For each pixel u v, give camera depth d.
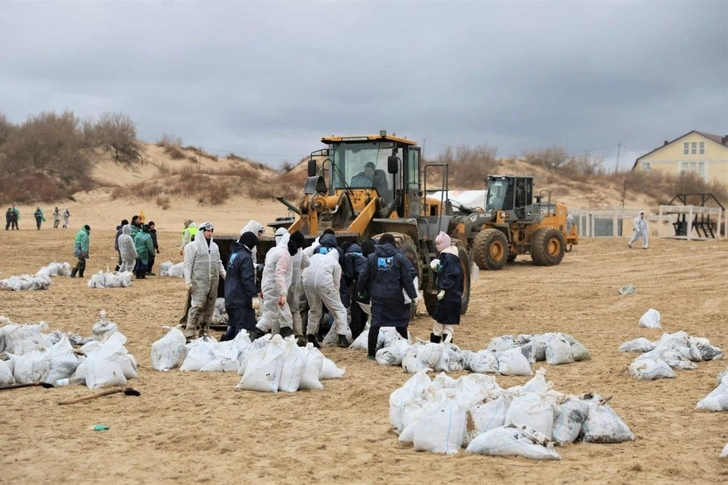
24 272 26.25
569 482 6.04
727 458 6.68
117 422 7.84
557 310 17.69
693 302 19.16
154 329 14.17
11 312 16.06
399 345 11.10
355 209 15.73
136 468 6.36
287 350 9.44
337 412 8.38
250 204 59.41
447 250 12.24
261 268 13.23
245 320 11.75
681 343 11.62
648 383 10.01
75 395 8.99
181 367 10.57
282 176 70.12
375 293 11.56
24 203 59.88
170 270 24.64
